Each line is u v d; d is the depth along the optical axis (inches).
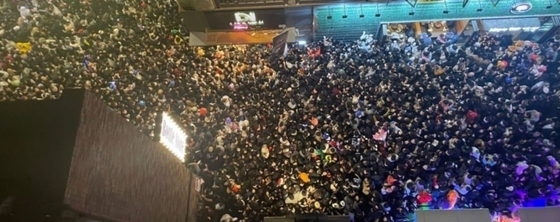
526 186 407.2
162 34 470.0
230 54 499.8
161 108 410.0
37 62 330.0
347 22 491.8
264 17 473.4
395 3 462.9
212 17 471.2
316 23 490.6
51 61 340.8
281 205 413.1
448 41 492.4
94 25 387.2
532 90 450.3
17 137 126.3
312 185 426.3
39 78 327.0
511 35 481.7
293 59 502.3
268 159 439.8
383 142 441.7
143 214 178.4
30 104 131.6
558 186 400.2
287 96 479.5
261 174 430.6
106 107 147.2
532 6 451.5
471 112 446.3
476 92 455.8
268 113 469.1
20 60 324.2
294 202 416.5
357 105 465.1
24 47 328.5
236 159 438.3
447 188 413.4
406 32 498.3
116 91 375.9
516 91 454.9
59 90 331.6
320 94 475.8
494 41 482.9
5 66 317.7
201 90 463.2
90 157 133.3
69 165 121.3
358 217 406.0
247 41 486.3
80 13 380.5
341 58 504.1
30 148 124.4
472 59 477.1
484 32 477.4
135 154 172.1
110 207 146.3
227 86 480.4
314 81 489.1
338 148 443.8
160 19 468.8
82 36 372.8
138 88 407.2
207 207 388.2
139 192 174.4
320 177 430.0
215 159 430.0
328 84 485.4
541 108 450.3
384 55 498.3
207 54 493.4
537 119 432.1
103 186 141.4
